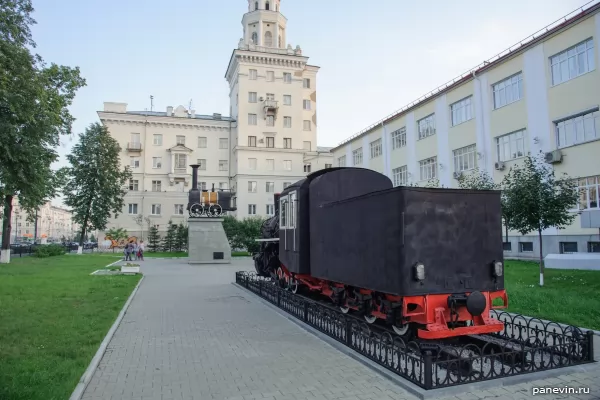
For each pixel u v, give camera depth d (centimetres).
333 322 775
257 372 595
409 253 638
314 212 1026
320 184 1006
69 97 2305
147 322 949
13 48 1473
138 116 5531
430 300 645
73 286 1481
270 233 1573
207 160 5759
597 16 1928
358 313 868
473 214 690
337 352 693
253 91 5669
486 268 689
